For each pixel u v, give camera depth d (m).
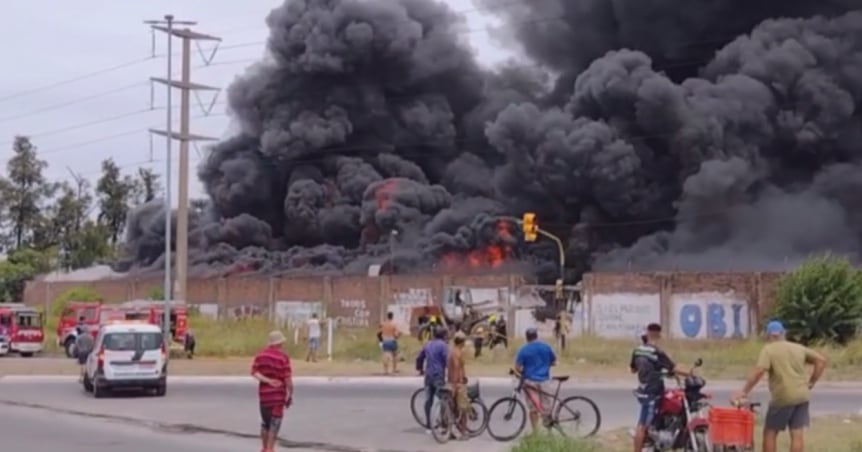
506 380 31.69
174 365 38.78
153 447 16.97
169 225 41.34
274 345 15.41
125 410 23.59
